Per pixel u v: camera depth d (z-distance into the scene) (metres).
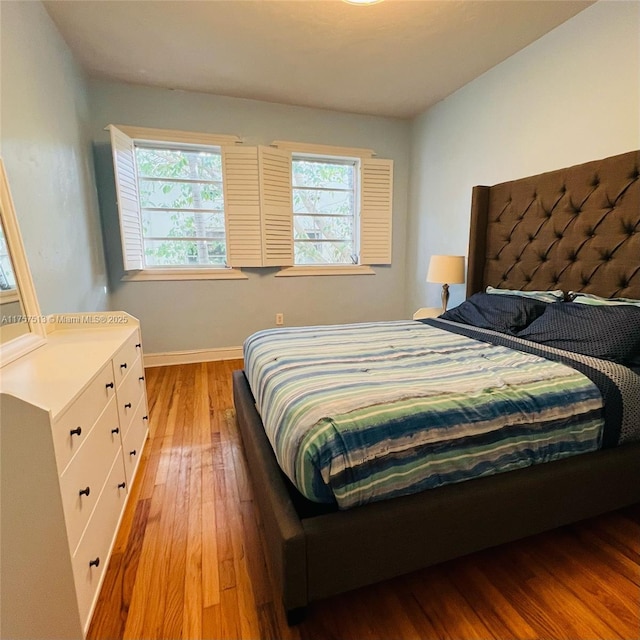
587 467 1.29
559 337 1.79
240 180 3.41
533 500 1.23
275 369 1.54
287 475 1.14
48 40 2.12
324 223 3.93
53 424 0.91
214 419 2.42
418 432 1.10
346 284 4.02
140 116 3.11
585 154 2.16
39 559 0.95
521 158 2.59
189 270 3.46
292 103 3.45
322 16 2.14
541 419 1.24
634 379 1.40
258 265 3.59
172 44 2.44
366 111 3.66
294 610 1.04
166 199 3.40
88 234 2.74
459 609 1.13
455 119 3.22
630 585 1.20
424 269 3.86
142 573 1.24
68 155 2.40
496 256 2.74
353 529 1.02
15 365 1.35
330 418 1.08
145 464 1.90
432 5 2.04
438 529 1.11
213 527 1.46
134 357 1.90
